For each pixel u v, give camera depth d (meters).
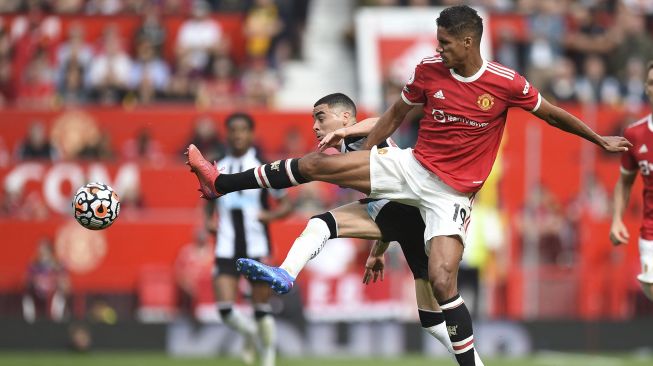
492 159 26.56
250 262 25.61
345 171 26.47
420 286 28.89
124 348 51.62
